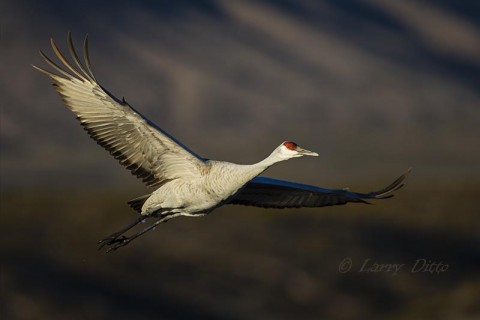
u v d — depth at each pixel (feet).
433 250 116.88
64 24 504.02
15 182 300.40
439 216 141.38
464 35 626.23
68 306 90.53
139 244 114.83
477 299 90.43
